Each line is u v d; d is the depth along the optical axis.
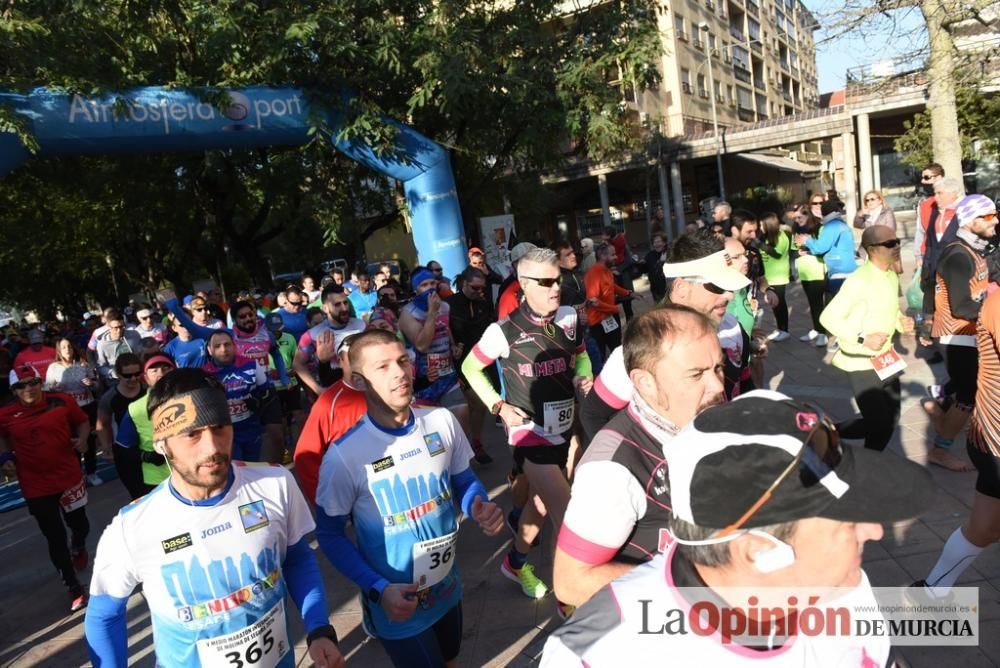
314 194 15.33
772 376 7.69
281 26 10.78
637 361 1.78
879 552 3.77
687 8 36.69
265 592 2.16
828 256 8.47
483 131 13.92
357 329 6.36
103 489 7.80
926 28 10.61
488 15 13.87
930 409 5.25
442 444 2.67
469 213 16.47
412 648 2.58
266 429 6.29
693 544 1.06
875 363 3.86
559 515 3.54
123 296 32.31
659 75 13.61
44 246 20.73
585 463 1.84
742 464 1.01
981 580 3.36
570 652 1.17
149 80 11.71
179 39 11.88
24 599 5.06
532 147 13.98
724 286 2.72
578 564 1.78
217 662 2.09
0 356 11.01
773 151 43.25
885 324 3.80
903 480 1.04
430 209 12.30
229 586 2.10
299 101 11.27
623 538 1.78
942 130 10.95
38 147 9.55
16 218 19.77
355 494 2.53
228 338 5.66
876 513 1.00
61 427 4.77
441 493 2.64
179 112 10.65
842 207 8.52
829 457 1.04
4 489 8.52
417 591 2.46
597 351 7.46
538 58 13.27
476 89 11.56
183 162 15.84
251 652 2.13
